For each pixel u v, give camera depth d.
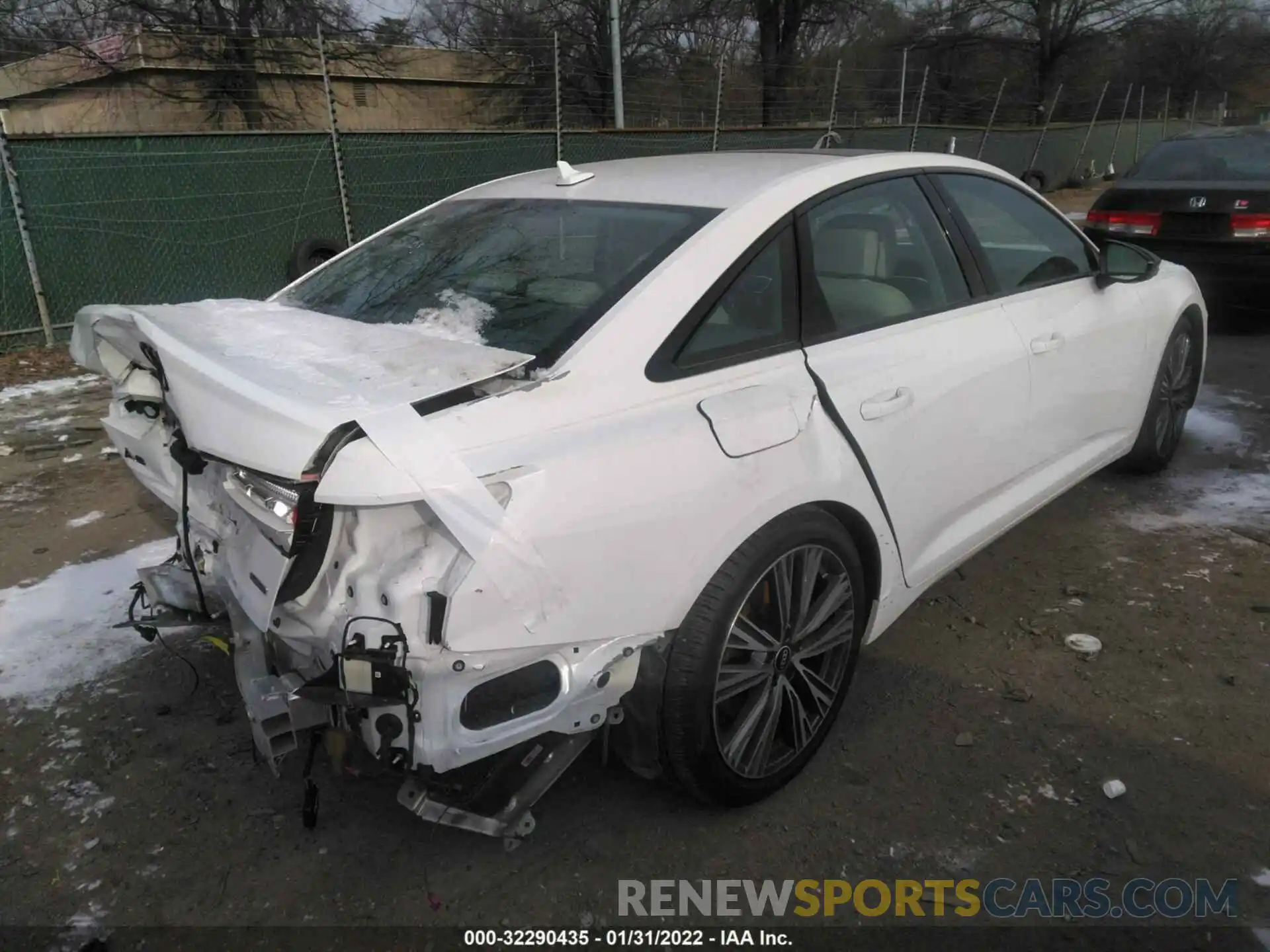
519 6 24.59
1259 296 7.92
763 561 2.43
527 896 2.37
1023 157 22.81
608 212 2.89
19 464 5.45
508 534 1.96
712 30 26.66
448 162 11.18
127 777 2.79
